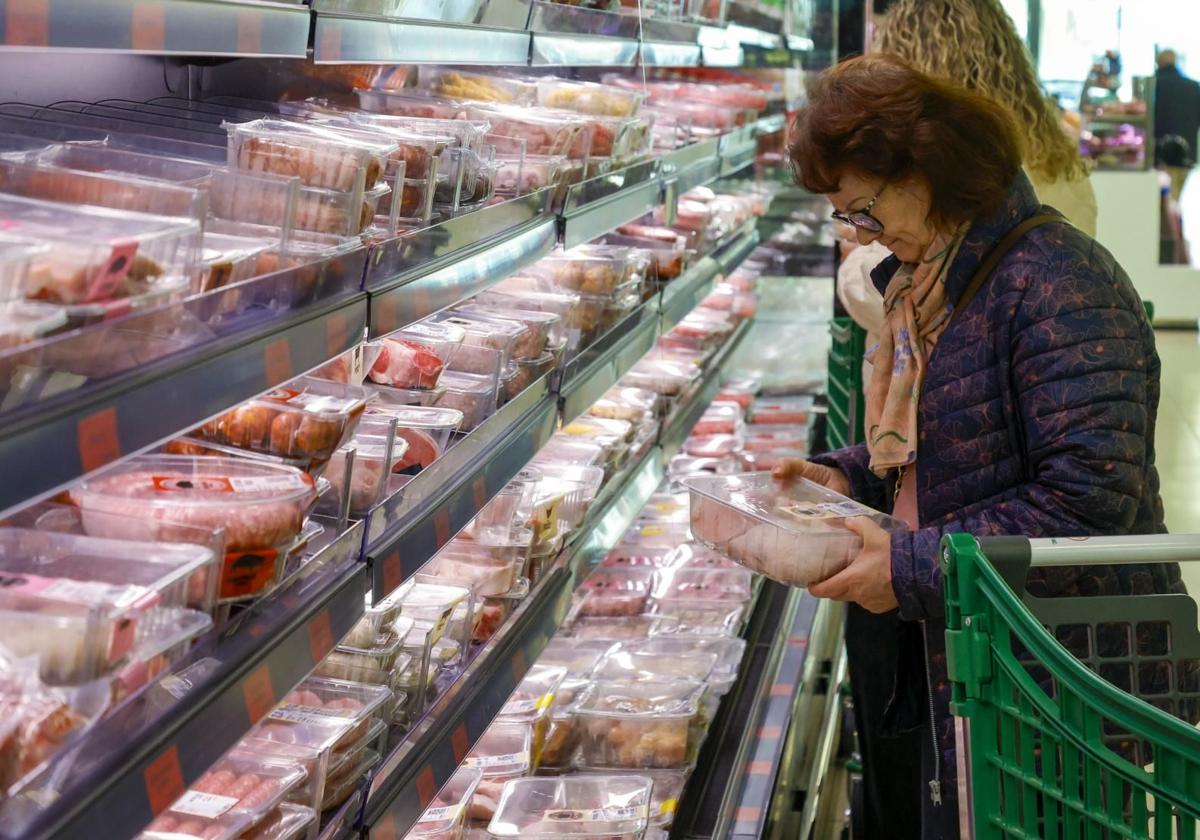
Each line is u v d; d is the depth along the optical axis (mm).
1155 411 1904
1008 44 2654
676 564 3195
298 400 1334
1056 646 1284
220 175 1271
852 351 3736
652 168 2824
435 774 1590
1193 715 1827
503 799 2029
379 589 1420
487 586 1940
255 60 1938
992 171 1788
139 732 977
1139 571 1812
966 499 1867
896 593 1773
